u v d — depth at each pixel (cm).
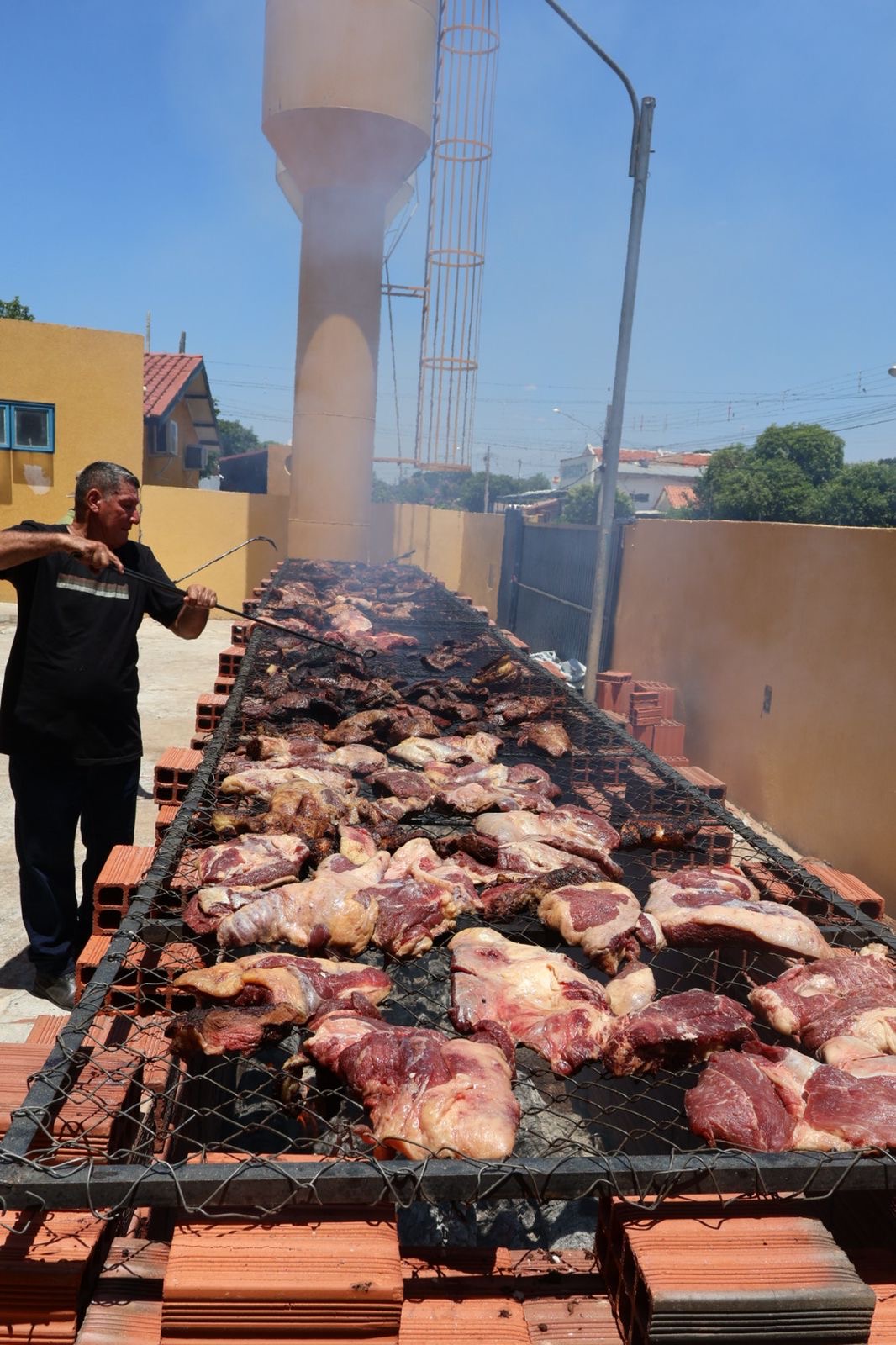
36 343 1653
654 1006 268
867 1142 214
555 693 655
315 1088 247
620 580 1202
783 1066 244
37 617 415
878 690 663
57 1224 204
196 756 497
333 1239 188
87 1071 256
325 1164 190
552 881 337
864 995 281
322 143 1370
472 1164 192
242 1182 185
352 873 336
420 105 1381
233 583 1911
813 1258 192
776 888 371
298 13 1323
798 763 764
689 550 999
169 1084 268
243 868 328
